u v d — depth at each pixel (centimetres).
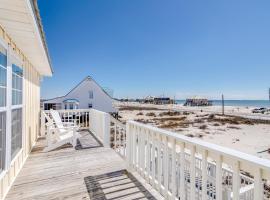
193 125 2164
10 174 277
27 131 421
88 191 259
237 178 136
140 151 304
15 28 242
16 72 333
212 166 399
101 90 2919
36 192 256
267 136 1510
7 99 261
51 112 600
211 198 355
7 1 168
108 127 511
